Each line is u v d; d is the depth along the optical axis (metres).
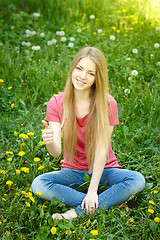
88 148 2.46
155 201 2.48
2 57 4.29
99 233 2.15
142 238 2.22
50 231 2.18
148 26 5.27
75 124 2.46
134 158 2.95
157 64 4.31
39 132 3.10
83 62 2.33
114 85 3.86
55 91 3.80
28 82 3.94
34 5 6.20
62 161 2.68
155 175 2.74
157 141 3.19
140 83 3.80
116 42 4.88
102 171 2.40
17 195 2.38
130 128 3.24
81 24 5.43
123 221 2.30
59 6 6.23
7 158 2.81
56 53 4.61
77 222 2.27
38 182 2.42
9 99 3.64
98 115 2.43
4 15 5.82
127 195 2.38
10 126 3.23
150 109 3.47
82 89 2.38
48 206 2.41
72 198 2.39
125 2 6.24
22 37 5.09
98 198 2.35
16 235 2.22
